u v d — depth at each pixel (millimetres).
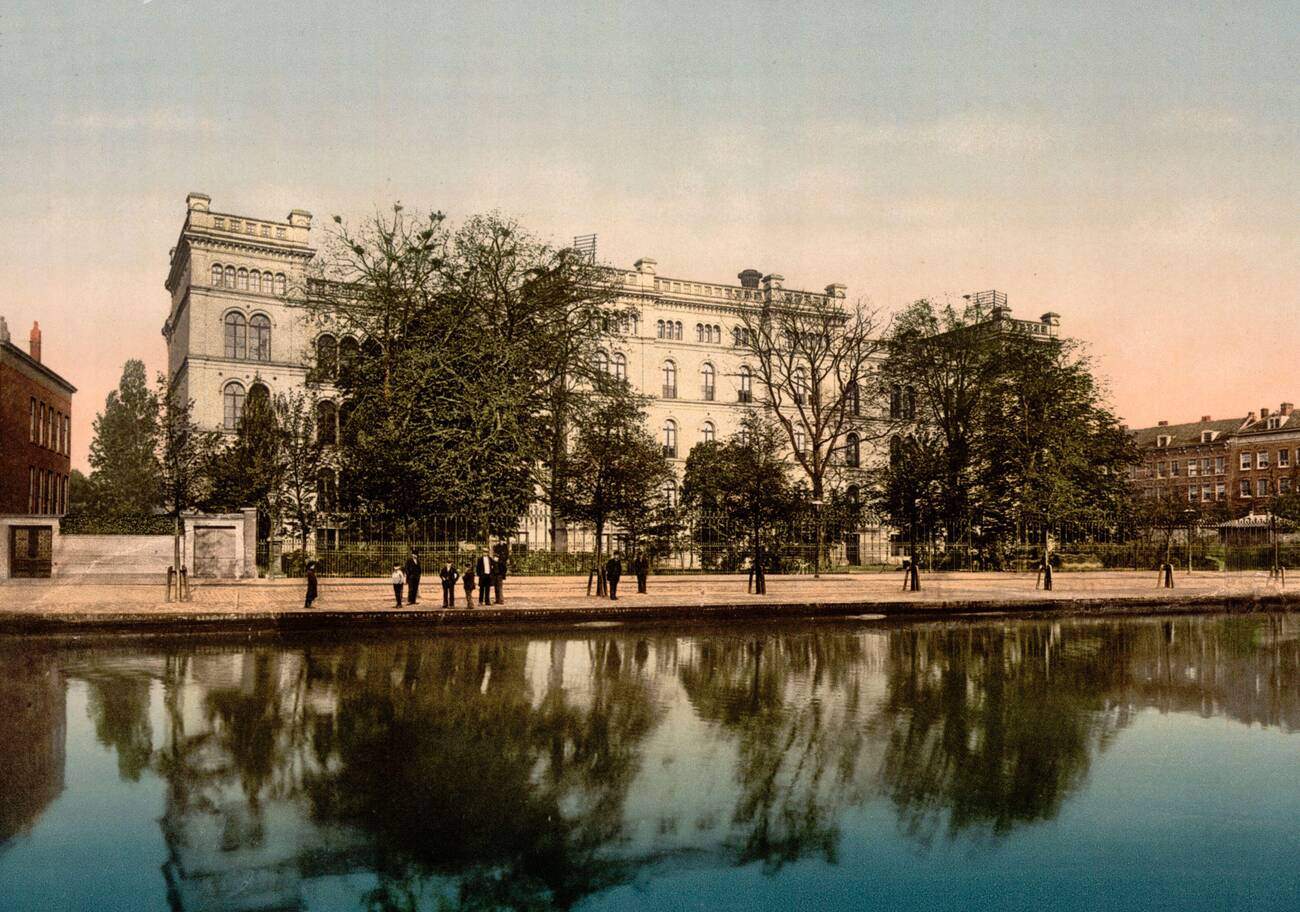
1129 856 7070
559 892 6195
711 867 6672
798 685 14148
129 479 38031
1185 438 94750
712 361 62938
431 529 33719
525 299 41562
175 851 6852
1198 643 20953
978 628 23688
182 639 18906
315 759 9359
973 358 52469
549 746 9992
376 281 40250
